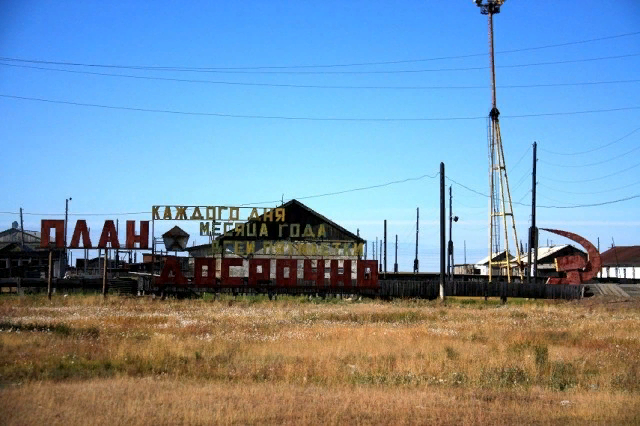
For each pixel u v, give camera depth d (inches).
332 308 1946.4
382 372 817.5
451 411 609.9
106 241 2326.5
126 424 531.2
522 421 581.3
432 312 1796.3
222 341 1048.2
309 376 778.2
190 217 2516.0
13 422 527.8
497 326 1405.0
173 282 2365.9
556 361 901.8
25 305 1894.7
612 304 2199.8
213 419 549.3
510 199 2655.0
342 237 2623.0
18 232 4399.6
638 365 901.8
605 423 572.1
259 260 2426.2
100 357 879.1
